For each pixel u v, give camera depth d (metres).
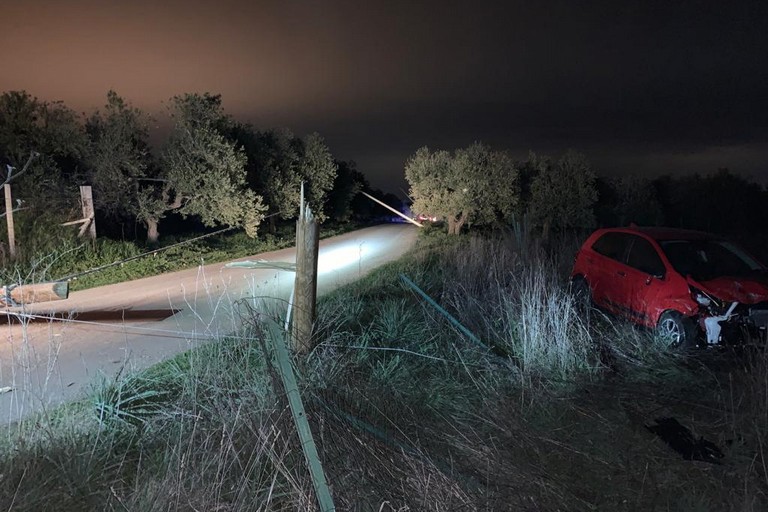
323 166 31.02
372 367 5.76
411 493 3.72
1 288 5.59
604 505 3.98
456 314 8.12
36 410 4.41
